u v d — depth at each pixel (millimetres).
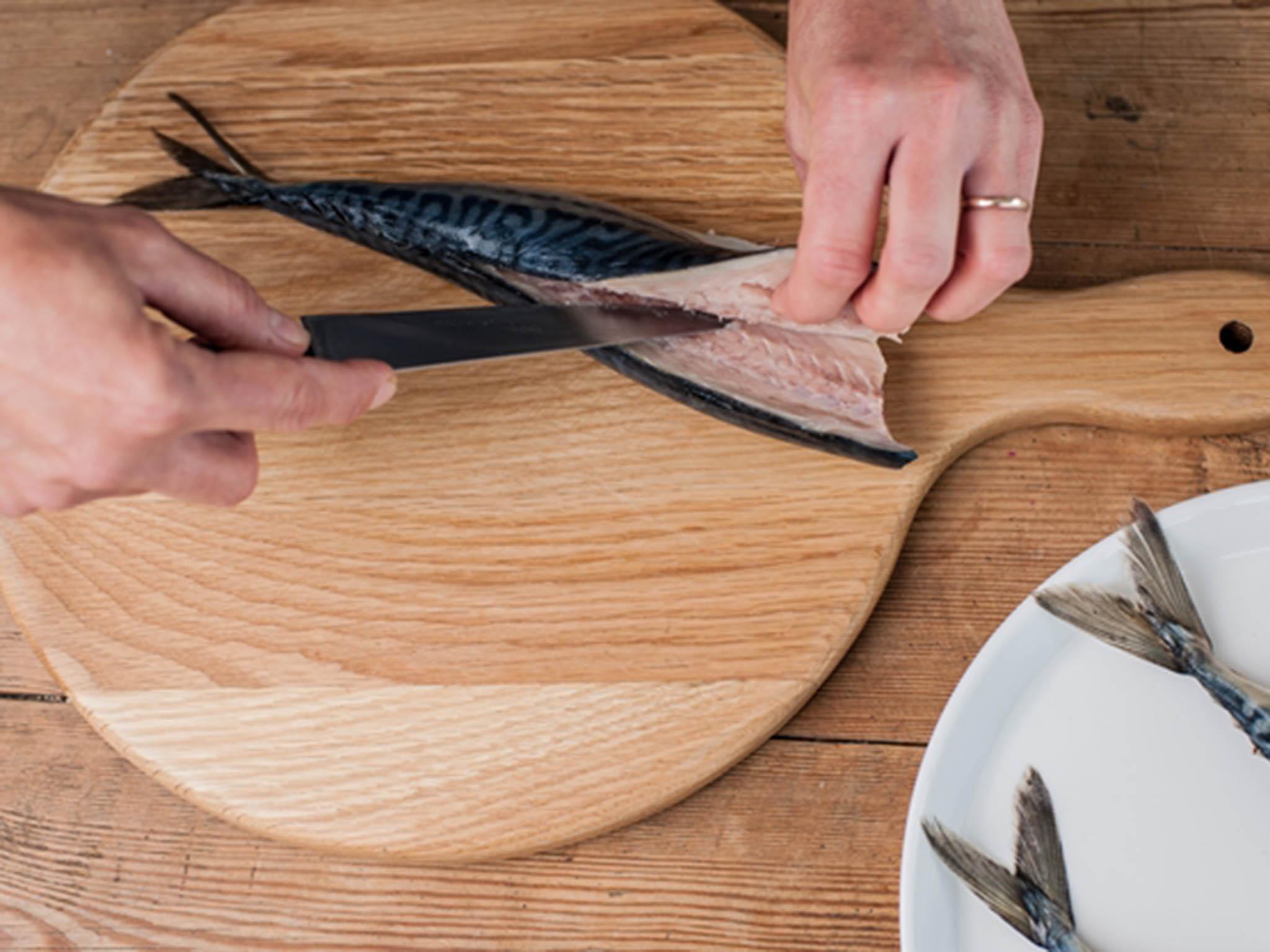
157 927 602
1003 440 635
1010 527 625
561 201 643
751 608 603
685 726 592
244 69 691
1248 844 562
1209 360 620
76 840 613
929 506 629
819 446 608
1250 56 681
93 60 725
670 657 599
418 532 618
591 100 676
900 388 626
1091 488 627
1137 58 685
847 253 534
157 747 598
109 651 609
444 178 674
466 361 579
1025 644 580
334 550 618
